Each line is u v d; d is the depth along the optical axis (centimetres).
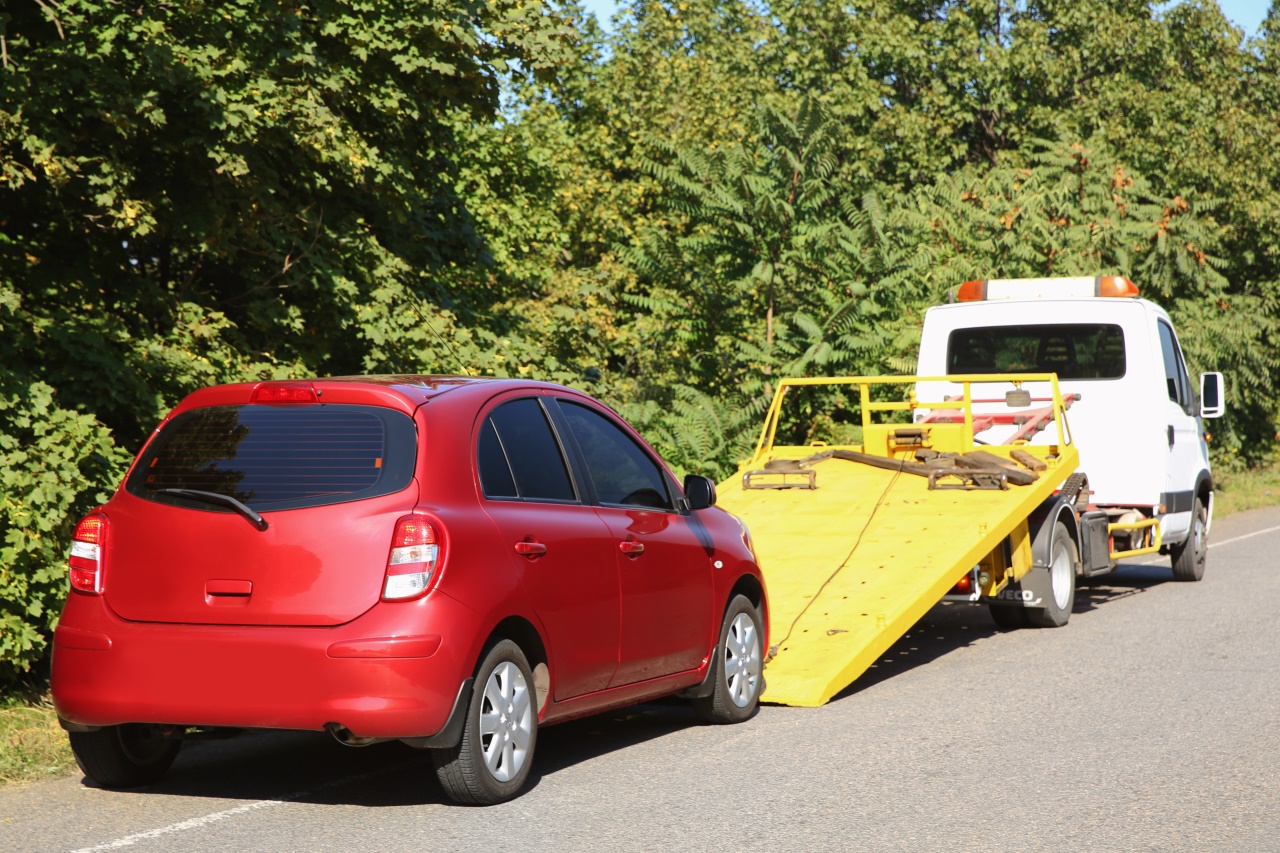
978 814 541
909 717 746
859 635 812
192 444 566
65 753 661
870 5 3775
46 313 966
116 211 974
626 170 3095
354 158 1161
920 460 1063
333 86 1141
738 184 1731
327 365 1308
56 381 912
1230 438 2745
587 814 549
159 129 1017
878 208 1734
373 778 620
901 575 877
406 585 525
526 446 610
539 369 1363
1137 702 773
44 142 913
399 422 554
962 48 3759
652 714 783
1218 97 3462
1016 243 2247
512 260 1934
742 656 747
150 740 609
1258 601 1211
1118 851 489
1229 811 542
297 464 549
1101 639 1018
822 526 973
